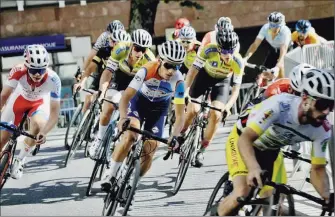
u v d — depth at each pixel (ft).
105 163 53.36
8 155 47.85
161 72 44.29
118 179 42.91
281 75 75.61
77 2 150.61
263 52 145.79
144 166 44.09
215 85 58.34
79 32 151.12
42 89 50.24
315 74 30.35
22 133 48.34
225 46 53.83
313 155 32.68
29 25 151.43
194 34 69.77
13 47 149.69
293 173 52.31
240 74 55.62
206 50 56.44
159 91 45.06
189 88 56.13
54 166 65.16
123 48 58.29
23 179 59.88
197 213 45.14
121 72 59.11
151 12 128.77
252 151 30.96
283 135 32.86
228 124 86.79
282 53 75.87
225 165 61.11
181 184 52.70
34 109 52.60
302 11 147.43
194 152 52.95
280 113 31.53
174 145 41.93
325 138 32.35
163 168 61.93
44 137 48.55
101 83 58.59
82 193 52.80
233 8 148.25
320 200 30.99
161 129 47.11
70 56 150.00
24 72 49.73
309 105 30.50
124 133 44.57
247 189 33.01
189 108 57.57
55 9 151.43
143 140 42.39
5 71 150.61
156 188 53.88
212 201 37.50
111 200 42.63
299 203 44.78
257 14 148.15
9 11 151.23
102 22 151.43
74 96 65.67
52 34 151.23
